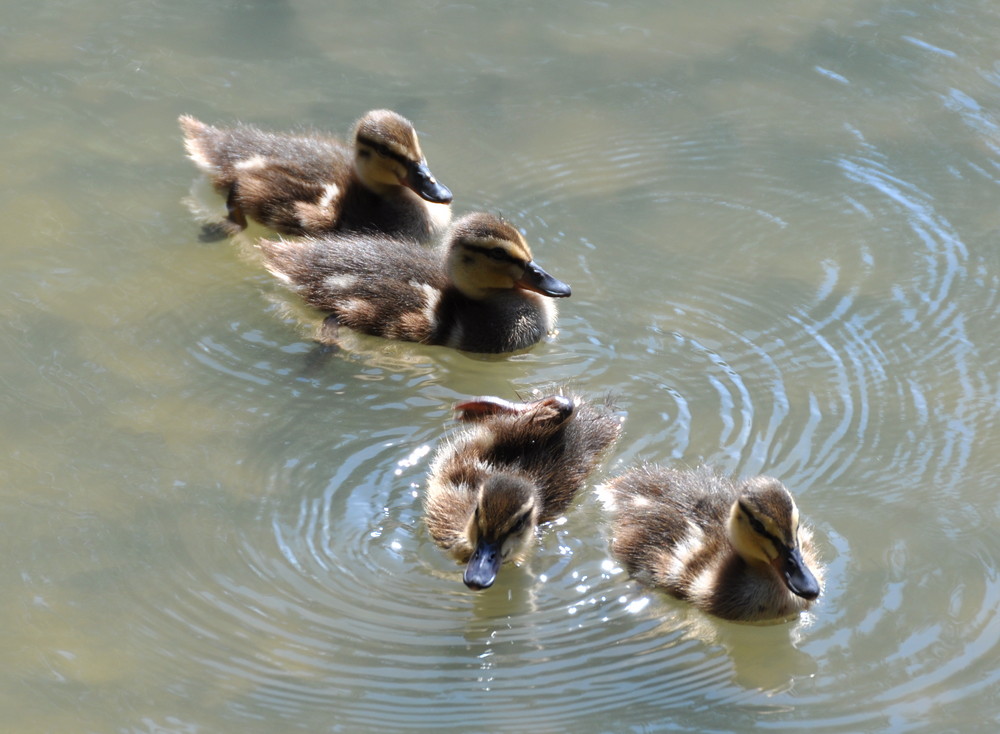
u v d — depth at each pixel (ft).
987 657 29.19
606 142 50.98
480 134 51.26
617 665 29.48
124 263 43.19
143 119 51.06
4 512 32.89
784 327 41.27
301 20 58.90
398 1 60.70
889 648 29.66
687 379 39.11
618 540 33.27
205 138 47.39
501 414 36.52
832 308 42.11
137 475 34.42
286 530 32.99
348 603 30.89
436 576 31.99
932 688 28.53
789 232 45.93
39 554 31.68
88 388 37.58
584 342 40.91
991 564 31.91
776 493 30.89
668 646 30.12
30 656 28.86
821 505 33.96
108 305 41.16
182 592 30.83
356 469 35.32
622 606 31.35
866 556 32.24
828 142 50.88
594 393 38.73
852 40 57.57
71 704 27.71
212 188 47.11
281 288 42.60
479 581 30.53
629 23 59.16
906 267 44.09
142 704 27.78
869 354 39.96
